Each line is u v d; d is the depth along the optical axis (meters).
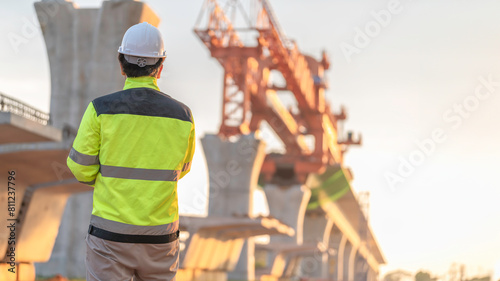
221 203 106.81
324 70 143.62
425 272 79.44
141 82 6.74
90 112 6.49
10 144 41.53
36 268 66.56
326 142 148.62
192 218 90.50
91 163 6.50
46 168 45.72
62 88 66.94
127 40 6.76
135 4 64.25
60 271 66.06
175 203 6.67
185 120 6.70
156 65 6.83
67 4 67.56
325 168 147.50
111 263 6.38
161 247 6.50
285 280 168.88
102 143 6.44
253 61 115.69
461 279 48.59
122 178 6.40
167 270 6.63
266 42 103.56
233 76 108.75
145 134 6.49
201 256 97.19
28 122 34.34
